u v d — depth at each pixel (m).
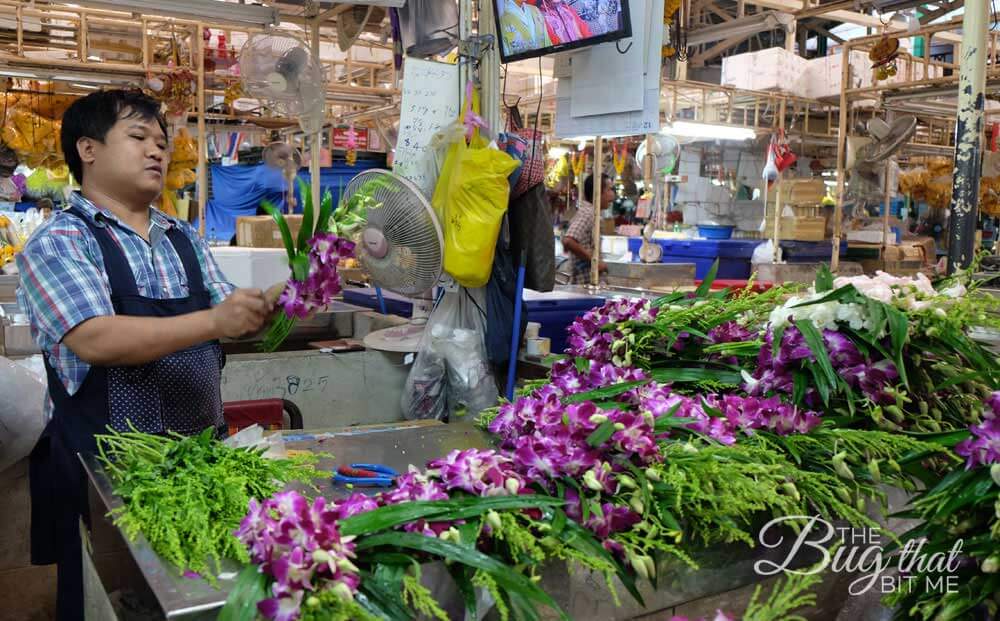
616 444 1.20
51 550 1.90
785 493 1.27
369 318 3.60
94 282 1.65
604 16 2.50
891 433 1.44
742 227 8.32
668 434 1.43
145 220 1.88
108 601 1.14
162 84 5.20
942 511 1.13
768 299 1.88
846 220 7.92
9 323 3.09
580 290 4.67
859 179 7.54
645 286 4.79
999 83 5.51
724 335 1.81
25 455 2.46
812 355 1.53
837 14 7.51
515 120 3.12
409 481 1.15
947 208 8.70
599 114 2.82
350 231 1.53
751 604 1.04
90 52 6.18
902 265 7.47
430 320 2.88
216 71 5.93
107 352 1.57
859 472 1.36
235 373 2.86
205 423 1.87
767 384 1.59
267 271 3.45
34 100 6.16
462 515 1.05
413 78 2.73
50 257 1.64
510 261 2.83
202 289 1.93
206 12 3.72
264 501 1.07
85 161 1.79
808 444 1.41
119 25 5.52
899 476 1.36
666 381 1.75
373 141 9.30
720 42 8.14
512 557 1.05
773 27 5.39
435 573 1.00
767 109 7.73
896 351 1.48
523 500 1.09
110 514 1.10
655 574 1.11
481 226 2.52
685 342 1.86
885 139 6.14
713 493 1.19
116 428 1.73
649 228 5.51
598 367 1.72
